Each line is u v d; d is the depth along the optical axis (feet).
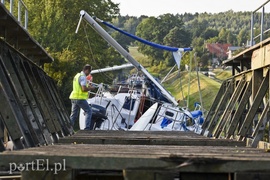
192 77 401.70
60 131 85.15
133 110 146.51
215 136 83.76
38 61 104.12
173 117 136.77
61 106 103.14
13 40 70.74
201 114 152.35
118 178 28.86
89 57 318.04
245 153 34.60
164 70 584.81
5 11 51.57
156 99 155.53
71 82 263.08
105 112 135.85
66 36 285.43
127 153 29.86
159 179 25.59
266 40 62.08
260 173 25.38
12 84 49.70
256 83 71.97
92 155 26.45
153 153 30.12
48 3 296.10
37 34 277.03
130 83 161.99
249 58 84.48
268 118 64.85
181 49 151.12
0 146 43.34
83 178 28.94
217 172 25.70
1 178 36.45
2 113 43.60
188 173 27.17
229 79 94.94
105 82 315.78
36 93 70.85
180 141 61.11
